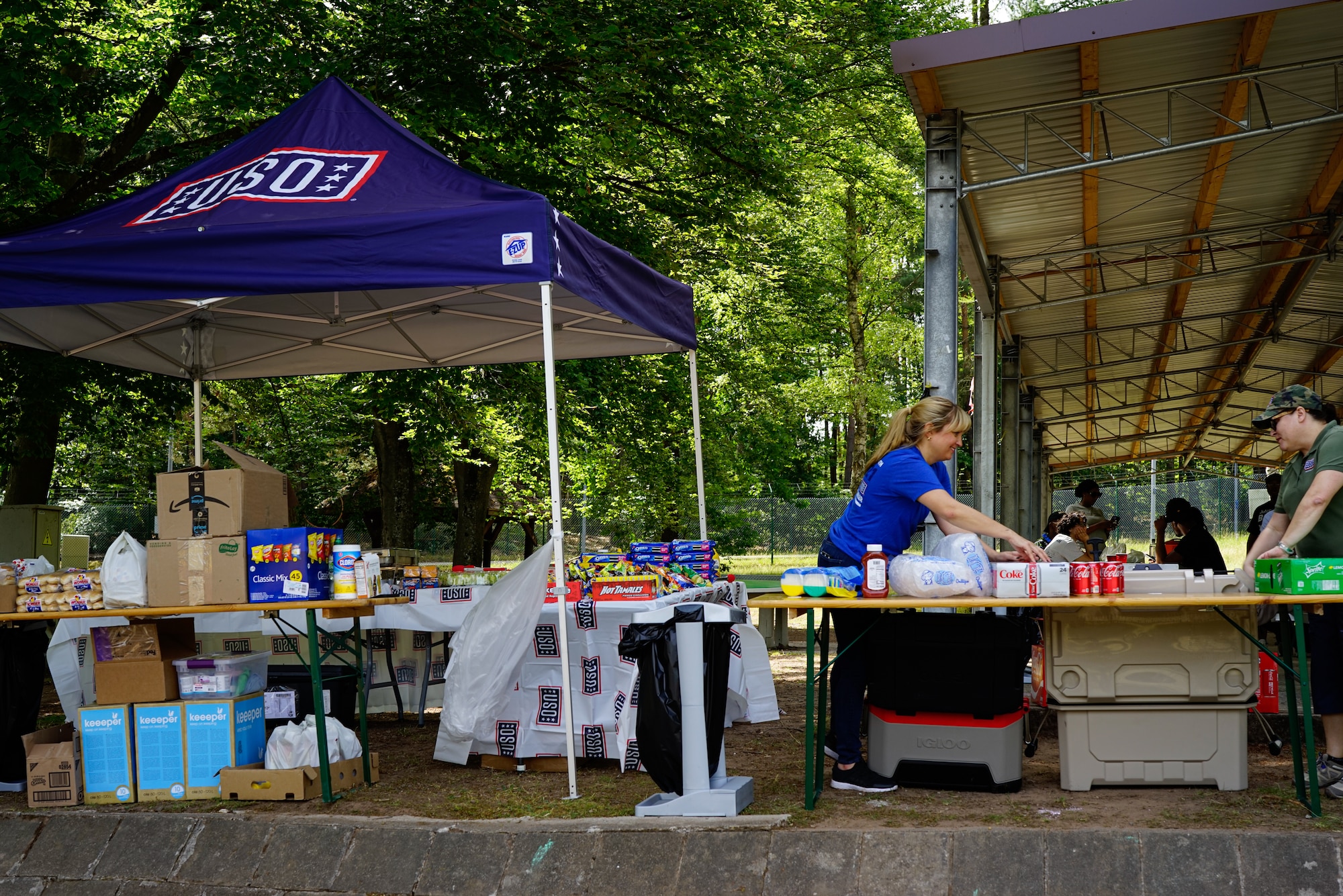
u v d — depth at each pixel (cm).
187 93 1172
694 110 1138
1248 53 712
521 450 1734
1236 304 1662
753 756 541
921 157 1841
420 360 770
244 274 466
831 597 417
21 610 475
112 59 1023
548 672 533
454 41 962
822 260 2259
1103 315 1612
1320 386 2222
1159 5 621
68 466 2211
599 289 549
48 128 877
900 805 420
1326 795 416
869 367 2531
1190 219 1176
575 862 389
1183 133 890
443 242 462
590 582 543
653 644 424
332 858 407
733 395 2012
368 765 500
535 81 1035
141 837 430
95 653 480
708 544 633
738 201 1371
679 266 1524
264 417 1855
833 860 371
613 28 975
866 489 451
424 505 2470
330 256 464
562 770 527
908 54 659
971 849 365
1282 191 1102
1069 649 438
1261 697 515
